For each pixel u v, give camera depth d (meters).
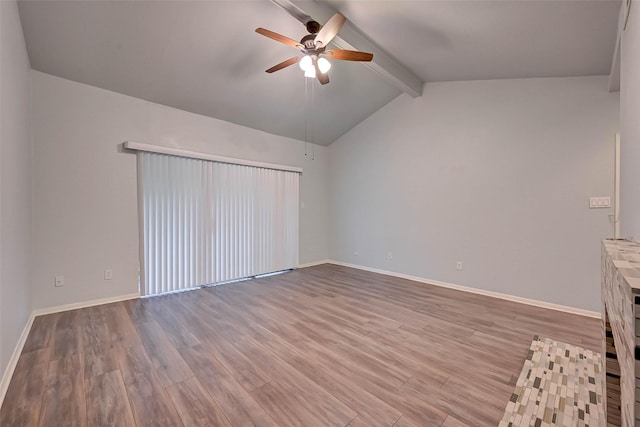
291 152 5.34
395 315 3.06
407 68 3.87
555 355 2.22
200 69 3.33
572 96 3.19
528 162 3.47
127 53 2.94
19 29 2.41
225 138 4.40
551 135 3.31
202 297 3.65
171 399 1.73
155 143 3.70
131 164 3.51
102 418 1.58
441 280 4.24
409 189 4.61
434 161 4.29
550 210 3.33
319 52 2.68
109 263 3.38
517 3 2.11
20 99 2.46
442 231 4.22
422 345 2.40
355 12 2.76
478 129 3.84
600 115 3.05
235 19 2.80
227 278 4.39
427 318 2.98
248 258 4.66
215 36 2.94
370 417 1.59
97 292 3.31
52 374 1.97
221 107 4.07
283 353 2.27
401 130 4.68
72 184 3.14
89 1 2.39
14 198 2.22
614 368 0.90
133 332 2.62
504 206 3.65
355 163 5.44
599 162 3.05
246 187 4.64
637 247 0.96
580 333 2.63
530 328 2.74
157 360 2.15
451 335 2.58
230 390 1.82
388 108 4.84
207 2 2.58
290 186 5.32
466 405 1.68
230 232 4.43
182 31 2.81
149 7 2.53
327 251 6.02
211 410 1.64
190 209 3.98
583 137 3.13
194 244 4.02
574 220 3.19
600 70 2.94
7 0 2.05
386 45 3.27
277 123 4.78
